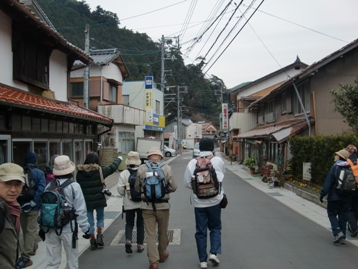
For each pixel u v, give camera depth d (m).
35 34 9.72
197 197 5.33
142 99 32.75
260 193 13.51
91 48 23.77
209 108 65.50
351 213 6.72
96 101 22.48
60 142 9.95
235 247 6.32
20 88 9.33
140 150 26.14
